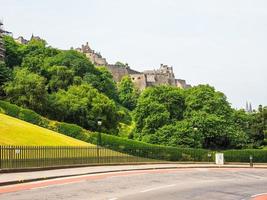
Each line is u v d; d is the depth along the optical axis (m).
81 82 128.00
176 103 104.94
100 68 171.38
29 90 97.19
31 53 156.62
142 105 102.00
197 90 104.62
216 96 104.25
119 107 170.00
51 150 41.81
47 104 101.19
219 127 98.25
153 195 22.53
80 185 27.12
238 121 109.75
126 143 73.56
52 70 130.25
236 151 83.31
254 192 26.30
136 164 57.59
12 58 153.75
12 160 35.16
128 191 24.33
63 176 33.94
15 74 112.69
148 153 73.06
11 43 158.00
